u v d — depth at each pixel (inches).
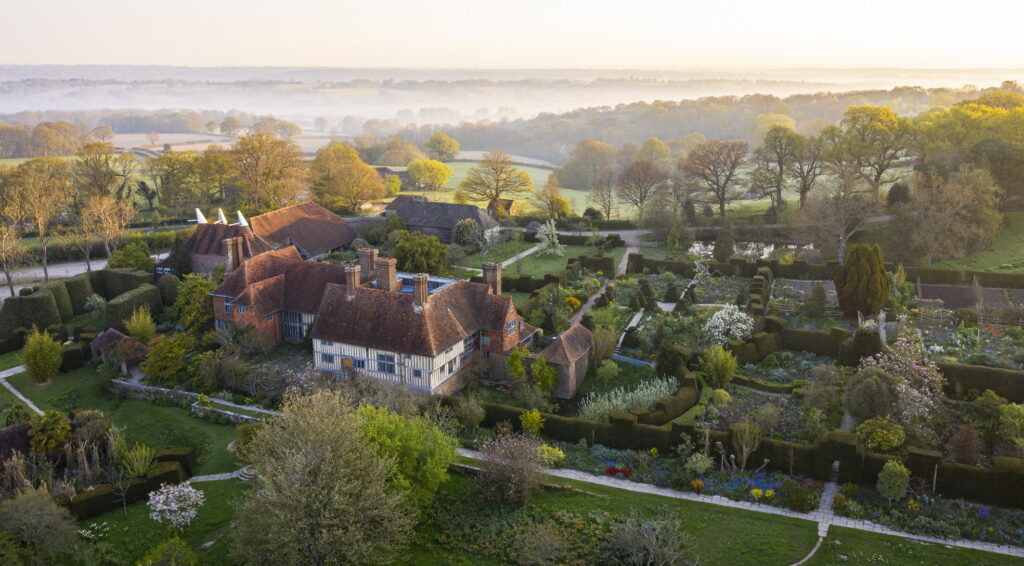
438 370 2920.8
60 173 6619.1
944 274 4010.8
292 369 3228.3
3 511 1947.6
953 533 1988.2
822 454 2255.2
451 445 2364.7
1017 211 4867.1
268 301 3437.5
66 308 4060.0
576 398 3024.1
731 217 5556.1
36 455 2475.4
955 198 4188.0
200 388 3078.2
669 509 2154.3
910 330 3250.5
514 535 2089.1
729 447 2407.7
